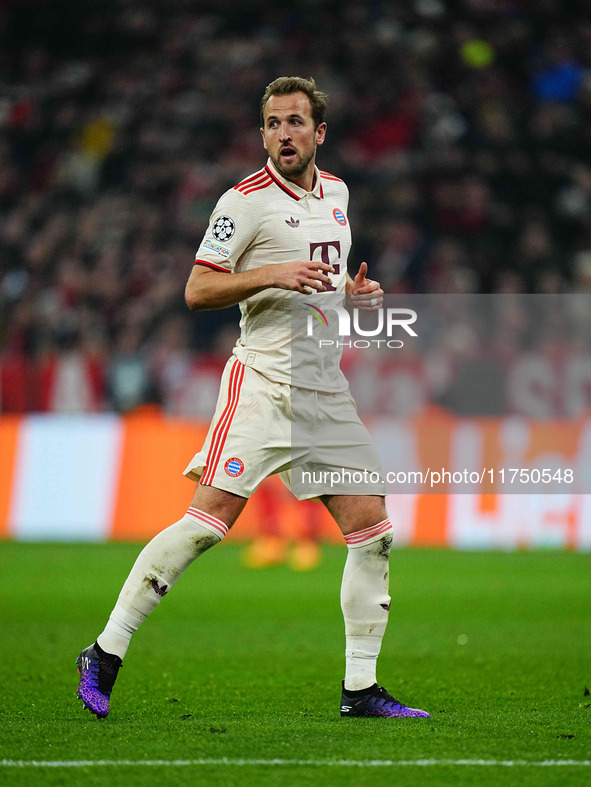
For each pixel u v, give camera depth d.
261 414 16.25
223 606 32.25
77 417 55.28
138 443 51.19
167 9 80.81
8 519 51.69
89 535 50.84
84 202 72.44
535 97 74.12
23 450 52.00
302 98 16.38
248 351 16.56
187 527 16.14
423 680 20.83
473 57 73.56
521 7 77.25
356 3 76.25
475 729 15.45
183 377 57.00
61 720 16.22
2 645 25.00
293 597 34.28
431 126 69.81
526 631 27.42
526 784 12.38
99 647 16.28
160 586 16.16
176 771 12.91
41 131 76.12
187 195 68.88
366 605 16.61
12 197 74.00
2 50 81.06
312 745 14.29
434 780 12.54
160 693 19.27
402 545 48.41
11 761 13.38
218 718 16.53
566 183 70.19
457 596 34.12
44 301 65.75
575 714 16.89
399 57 72.44
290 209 16.55
